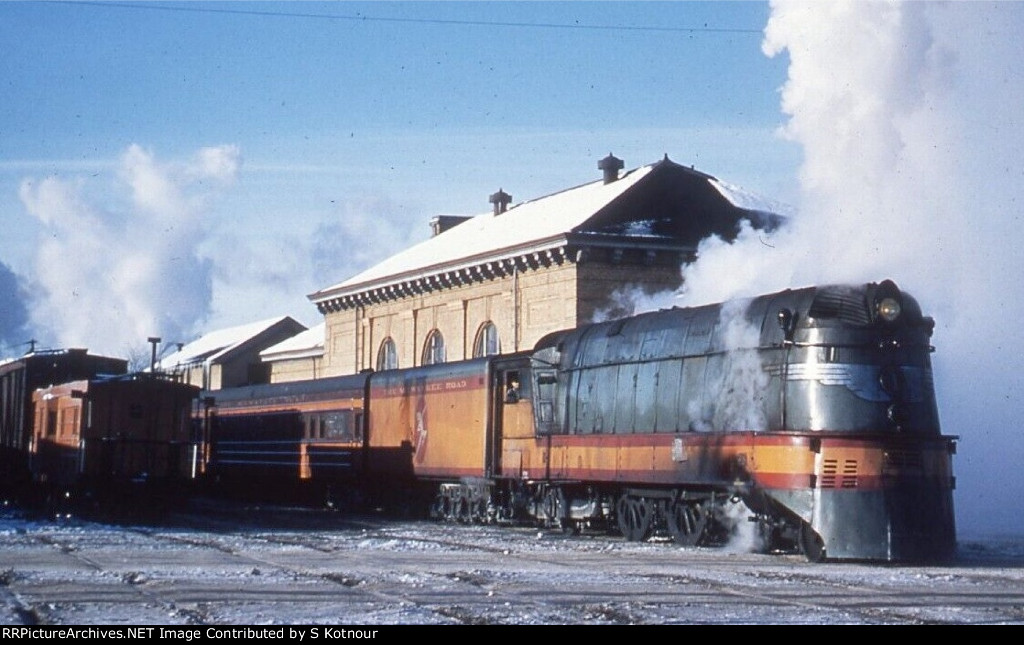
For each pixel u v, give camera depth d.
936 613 13.53
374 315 54.91
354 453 38.47
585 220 40.69
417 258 53.12
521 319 43.53
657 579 16.89
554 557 20.91
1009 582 17.09
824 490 20.20
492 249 44.22
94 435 32.09
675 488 24.02
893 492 20.25
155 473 32.69
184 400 33.34
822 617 13.14
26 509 36.72
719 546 23.36
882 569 19.03
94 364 38.56
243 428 47.03
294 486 43.38
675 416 23.89
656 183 41.78
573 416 27.64
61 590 15.09
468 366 32.53
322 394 40.94
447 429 33.38
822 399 20.56
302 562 19.56
